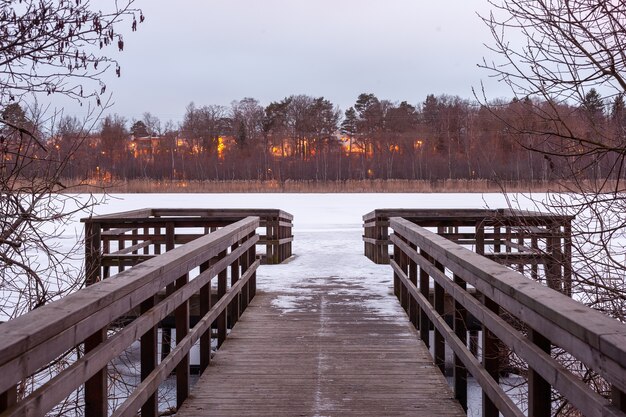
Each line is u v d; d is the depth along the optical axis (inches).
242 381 182.4
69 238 627.5
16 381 69.8
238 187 2073.1
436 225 351.6
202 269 202.4
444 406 160.6
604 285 179.5
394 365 198.5
